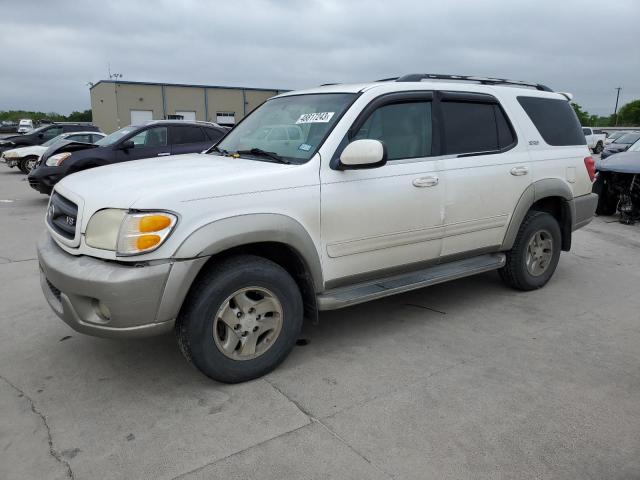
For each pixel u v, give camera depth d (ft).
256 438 8.93
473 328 13.76
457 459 8.41
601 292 16.94
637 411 9.86
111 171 11.57
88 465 8.24
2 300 15.52
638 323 14.30
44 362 11.68
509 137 15.16
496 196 14.49
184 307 10.00
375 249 12.26
